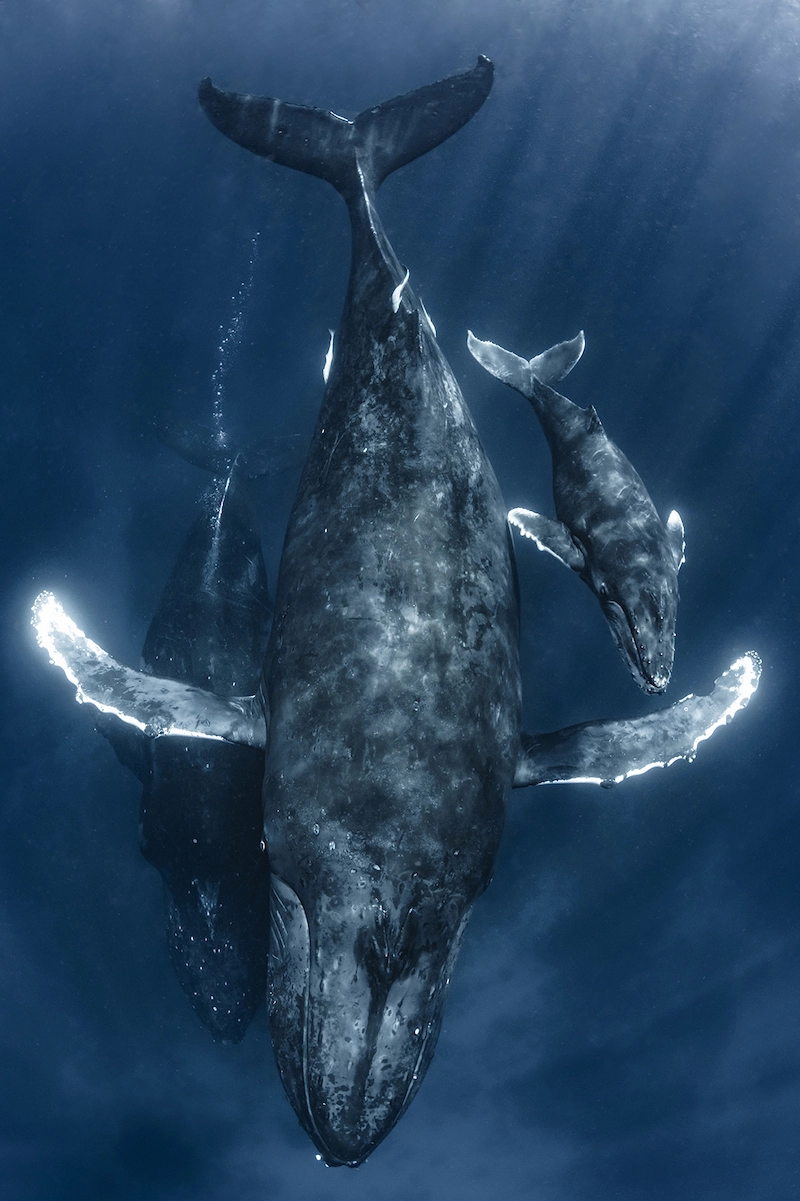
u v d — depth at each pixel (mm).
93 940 14023
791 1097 13648
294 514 11516
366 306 12117
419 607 10172
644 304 17984
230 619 13680
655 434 16766
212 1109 13500
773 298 18078
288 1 21125
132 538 16328
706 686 14945
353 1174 13383
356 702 9852
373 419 11320
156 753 12609
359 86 20000
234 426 16969
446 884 9547
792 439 16766
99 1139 13461
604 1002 13938
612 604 11125
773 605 15562
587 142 19766
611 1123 13609
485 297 17969
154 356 17672
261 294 18188
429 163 19391
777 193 19250
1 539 16203
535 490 15914
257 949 12008
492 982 13992
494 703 10242
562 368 13234
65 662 11781
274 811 10000
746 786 14633
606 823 14359
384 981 9133
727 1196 13164
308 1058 9148
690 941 14109
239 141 14461
